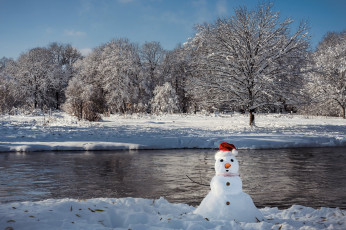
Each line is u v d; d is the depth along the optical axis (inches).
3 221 181.5
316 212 241.8
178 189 360.5
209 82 1170.0
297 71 1150.3
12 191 344.2
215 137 800.9
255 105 1130.0
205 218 206.1
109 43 2650.1
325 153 650.2
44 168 476.7
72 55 3420.3
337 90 1975.9
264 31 1141.1
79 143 700.0
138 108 1918.1
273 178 419.8
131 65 2420.0
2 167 482.9
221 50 1173.1
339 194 342.3
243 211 213.8
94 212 210.4
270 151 677.9
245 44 1138.0
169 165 508.1
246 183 391.5
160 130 964.0
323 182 397.1
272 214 242.7
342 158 586.6
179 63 2600.9
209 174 442.0
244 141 752.3
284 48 1143.6
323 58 2075.5
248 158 585.6
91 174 437.7
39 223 180.2
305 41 1135.6
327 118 1833.2
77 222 191.0
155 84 2748.5
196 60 1251.2
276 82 1123.3
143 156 599.8
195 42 1272.1
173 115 1900.8
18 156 589.0
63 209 212.5
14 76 2842.0
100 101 2201.0
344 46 2143.2
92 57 2812.5
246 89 1146.7
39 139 754.8
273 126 1166.3
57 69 2987.2
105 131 918.4
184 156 601.3
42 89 2800.2
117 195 332.8
